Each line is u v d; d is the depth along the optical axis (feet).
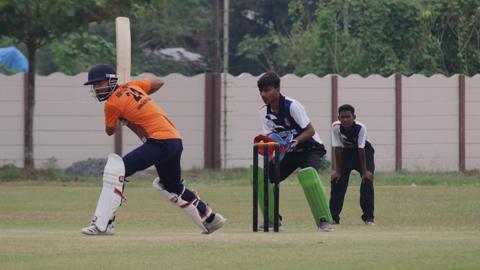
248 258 77.77
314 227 123.24
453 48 295.89
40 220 135.13
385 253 80.43
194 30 388.98
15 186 195.52
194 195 99.19
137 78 234.58
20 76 226.58
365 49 291.17
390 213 145.18
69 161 230.27
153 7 218.18
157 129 95.66
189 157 237.04
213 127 237.45
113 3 212.43
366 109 242.37
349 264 75.10
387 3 289.33
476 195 178.70
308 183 106.63
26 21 211.41
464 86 248.32
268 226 105.40
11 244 85.46
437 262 76.02
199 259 77.20
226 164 237.25
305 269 72.90
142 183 203.62
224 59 245.45
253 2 396.57
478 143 250.37
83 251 81.25
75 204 159.33
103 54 303.89
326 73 296.51
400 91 243.81
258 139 105.40
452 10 291.17
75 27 213.66
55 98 229.66
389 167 244.01
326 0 322.75
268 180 104.32
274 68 366.43
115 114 95.96
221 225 99.91
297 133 106.52
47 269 72.69
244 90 238.27
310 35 325.01
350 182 207.51
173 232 109.19
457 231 111.04
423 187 199.11
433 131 246.68
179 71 375.04
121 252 80.74
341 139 130.72
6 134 227.20
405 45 291.17
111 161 95.14
